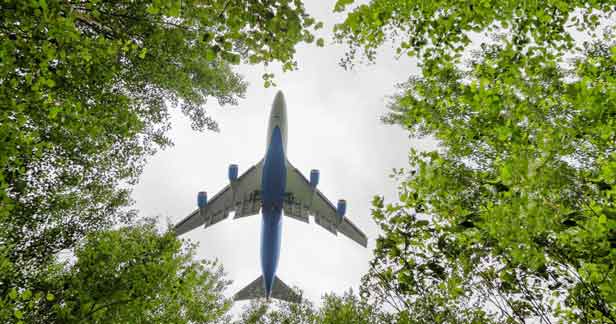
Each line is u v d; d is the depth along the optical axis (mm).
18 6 3438
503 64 3473
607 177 2652
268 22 3422
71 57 4062
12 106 3568
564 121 2930
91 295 6648
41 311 6176
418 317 3746
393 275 3615
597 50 5031
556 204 2740
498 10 3469
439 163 3250
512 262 3293
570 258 3008
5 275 5922
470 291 3654
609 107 2562
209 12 3514
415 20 3859
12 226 6227
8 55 3471
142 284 7082
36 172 6102
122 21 5473
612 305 2783
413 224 3447
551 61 3229
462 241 3391
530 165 2568
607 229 2451
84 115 4703
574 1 3693
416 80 5395
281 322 12086
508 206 2693
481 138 3311
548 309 3402
